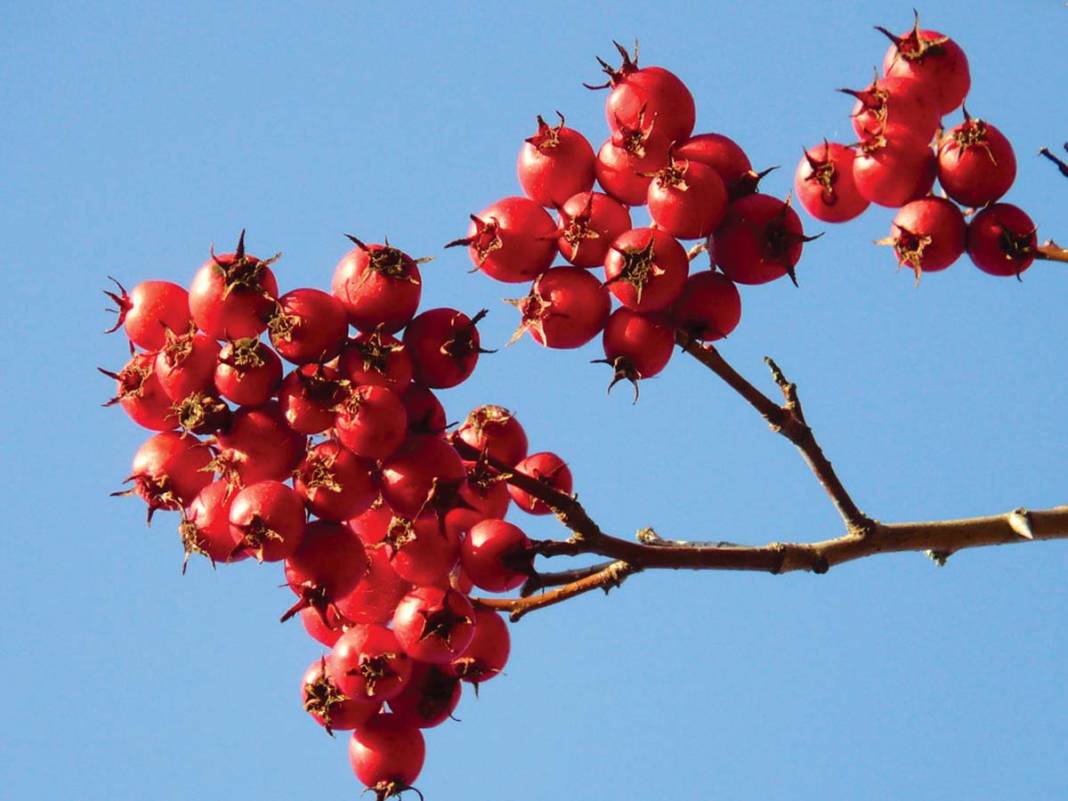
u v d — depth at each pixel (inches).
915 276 249.4
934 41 256.7
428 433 228.7
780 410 249.1
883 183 251.4
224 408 222.5
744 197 245.9
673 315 243.9
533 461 268.7
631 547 237.5
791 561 246.5
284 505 217.2
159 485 225.9
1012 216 249.3
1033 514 256.1
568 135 248.2
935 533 255.4
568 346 242.7
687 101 249.9
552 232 243.1
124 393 227.3
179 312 229.9
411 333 232.1
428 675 246.4
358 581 226.4
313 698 243.6
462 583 248.2
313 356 221.8
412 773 247.4
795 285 243.8
